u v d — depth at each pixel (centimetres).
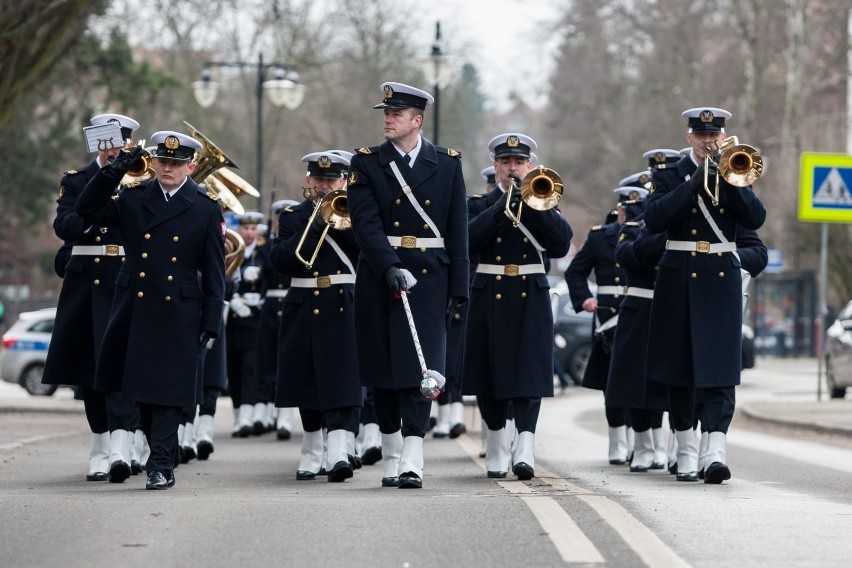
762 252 2220
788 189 8275
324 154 2292
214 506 1716
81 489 2022
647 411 2470
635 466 2470
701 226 2150
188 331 2020
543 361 2153
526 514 1634
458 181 2025
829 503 1862
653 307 2184
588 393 5472
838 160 4084
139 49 9231
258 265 3322
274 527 1548
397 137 2008
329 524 1566
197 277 2048
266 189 9594
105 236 2192
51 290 11819
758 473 2388
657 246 2191
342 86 10056
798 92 8269
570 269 2766
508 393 2142
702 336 2131
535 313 2161
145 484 2116
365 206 1998
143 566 1343
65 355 2191
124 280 2038
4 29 3975
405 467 1992
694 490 2005
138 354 2005
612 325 2691
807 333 8550
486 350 2183
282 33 9119
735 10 8344
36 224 9494
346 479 2231
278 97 6425
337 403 2206
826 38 9244
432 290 1995
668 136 9794
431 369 1969
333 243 2248
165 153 2023
